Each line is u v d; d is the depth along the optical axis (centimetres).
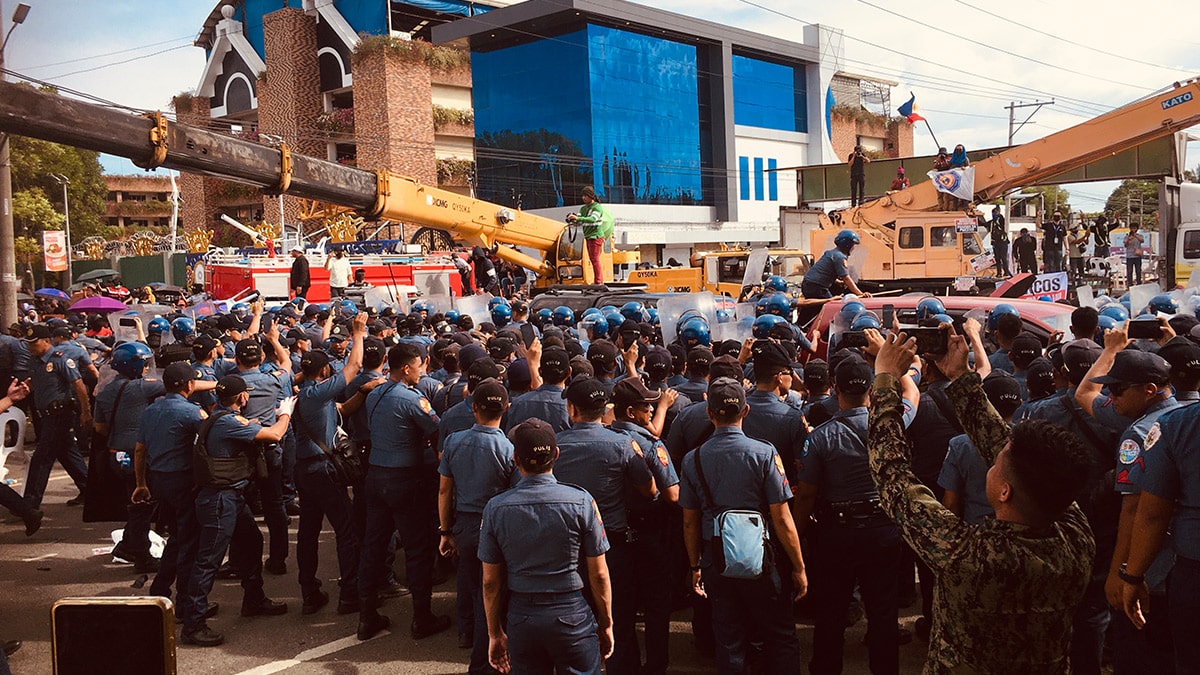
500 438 551
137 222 8881
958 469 472
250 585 700
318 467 686
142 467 671
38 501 980
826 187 3975
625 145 4931
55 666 283
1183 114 1773
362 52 4512
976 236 1872
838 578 510
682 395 659
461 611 624
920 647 609
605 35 4800
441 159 4812
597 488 505
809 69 6347
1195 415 370
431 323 1186
